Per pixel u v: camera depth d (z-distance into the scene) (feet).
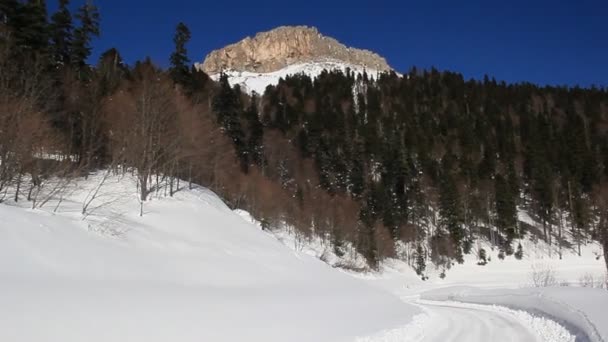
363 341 40.60
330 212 216.54
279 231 191.52
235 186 175.22
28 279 39.63
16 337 27.71
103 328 32.78
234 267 74.95
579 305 54.49
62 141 100.01
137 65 157.17
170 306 42.45
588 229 257.34
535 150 303.89
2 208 53.88
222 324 40.24
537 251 245.04
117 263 54.95
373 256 206.90
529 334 47.39
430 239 243.40
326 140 320.70
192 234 84.94
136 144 107.86
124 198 90.53
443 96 438.40
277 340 38.17
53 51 138.21
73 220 63.82
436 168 294.25
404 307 76.43
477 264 232.12
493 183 269.64
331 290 81.46
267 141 278.46
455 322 58.54
